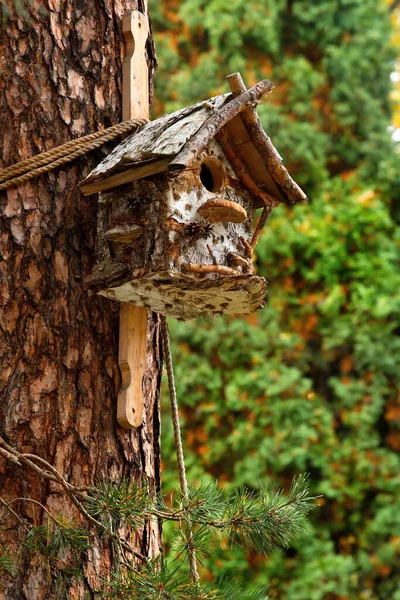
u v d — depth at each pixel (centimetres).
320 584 1350
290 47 1606
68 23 610
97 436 571
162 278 543
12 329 564
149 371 617
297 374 1407
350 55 1594
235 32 1541
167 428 1396
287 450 1380
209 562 1348
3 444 536
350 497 1409
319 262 1480
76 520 552
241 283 549
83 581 549
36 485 548
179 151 531
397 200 1588
